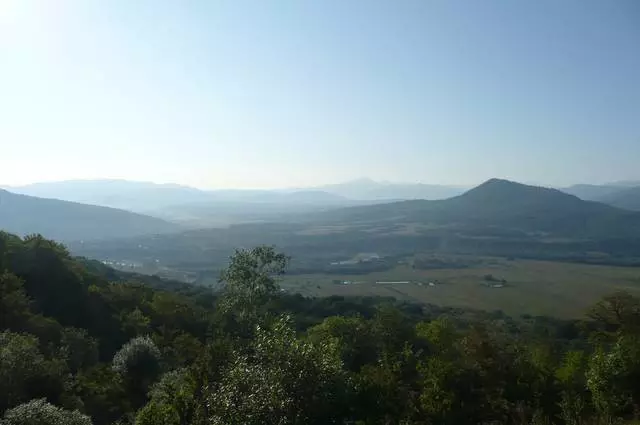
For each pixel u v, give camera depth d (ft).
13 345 74.08
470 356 70.23
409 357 74.90
